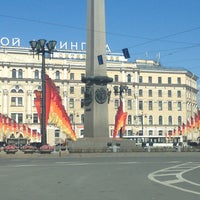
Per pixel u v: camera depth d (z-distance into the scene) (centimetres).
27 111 10694
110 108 11331
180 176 1895
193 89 12975
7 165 2692
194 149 5097
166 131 11844
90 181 1692
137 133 11556
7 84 10612
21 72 10738
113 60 11612
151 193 1316
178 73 12094
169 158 3703
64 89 10988
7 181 1692
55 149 4716
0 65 10569
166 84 11962
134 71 11656
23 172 2130
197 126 7325
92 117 4538
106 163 2912
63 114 4634
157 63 12781
